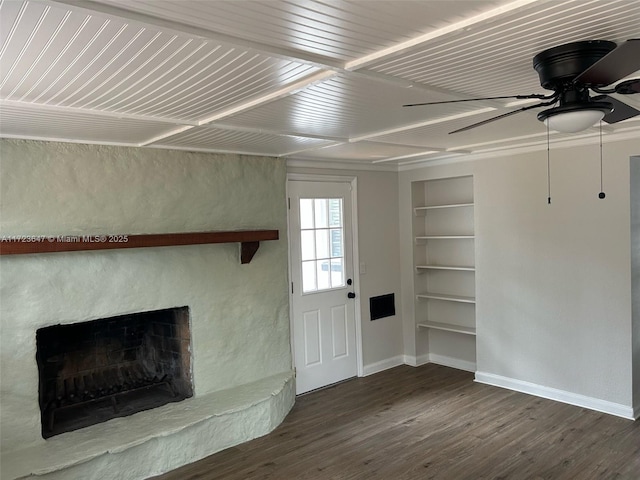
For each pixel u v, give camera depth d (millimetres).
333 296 5121
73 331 3959
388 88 2260
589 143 4094
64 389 3904
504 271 4738
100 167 3447
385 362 5590
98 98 2275
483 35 1661
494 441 3707
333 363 5129
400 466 3396
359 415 4293
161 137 3289
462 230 5430
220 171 4098
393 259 5664
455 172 5078
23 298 3131
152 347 4367
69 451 3109
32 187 3166
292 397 4516
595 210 4098
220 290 4094
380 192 5512
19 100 2264
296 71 1989
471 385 4938
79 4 1354
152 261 3688
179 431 3443
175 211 3832
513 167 4594
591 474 3209
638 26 1619
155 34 1564
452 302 5578
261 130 3145
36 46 1642
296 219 4789
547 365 4492
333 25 1569
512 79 2221
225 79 2055
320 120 2914
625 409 4020
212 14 1464
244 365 4270
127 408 3795
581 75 1663
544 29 1625
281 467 3436
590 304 4176
